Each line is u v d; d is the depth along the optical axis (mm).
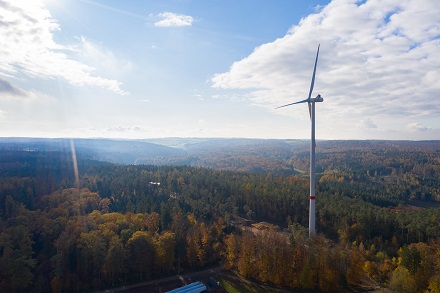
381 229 154375
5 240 117562
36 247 128625
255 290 115438
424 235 145375
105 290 114938
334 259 114438
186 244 133000
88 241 121125
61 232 129875
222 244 141250
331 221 170125
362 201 197875
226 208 187125
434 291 99438
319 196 196500
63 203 165000
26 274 107688
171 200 194750
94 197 184000
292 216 181125
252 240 126625
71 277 114062
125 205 185250
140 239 124188
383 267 119312
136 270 121938
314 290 114438
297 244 122438
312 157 157750
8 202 160375
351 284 116188
